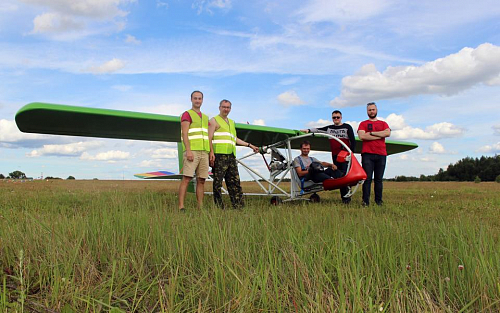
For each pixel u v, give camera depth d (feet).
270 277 6.38
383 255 7.11
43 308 5.34
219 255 6.87
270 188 22.54
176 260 7.14
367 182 20.04
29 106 17.87
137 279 6.78
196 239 7.96
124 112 19.61
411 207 18.43
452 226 9.26
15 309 5.11
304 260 6.72
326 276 5.94
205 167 16.76
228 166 18.01
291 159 21.99
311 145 31.01
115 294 5.98
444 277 6.33
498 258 6.40
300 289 5.81
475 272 5.88
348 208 17.83
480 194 29.45
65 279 5.95
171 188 35.04
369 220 10.66
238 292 5.58
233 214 11.93
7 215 11.70
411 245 7.87
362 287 5.67
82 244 8.10
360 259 6.56
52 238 7.63
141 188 33.96
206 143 16.66
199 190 16.97
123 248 7.61
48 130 21.62
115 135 23.94
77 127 21.50
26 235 8.13
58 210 15.67
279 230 9.20
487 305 5.28
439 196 26.68
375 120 20.30
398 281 5.52
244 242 8.05
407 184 62.39
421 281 5.94
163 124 21.39
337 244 7.45
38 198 20.04
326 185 20.17
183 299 5.69
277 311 5.19
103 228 8.86
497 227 11.85
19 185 34.76
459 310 5.29
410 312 5.26
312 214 11.82
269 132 23.70
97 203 15.65
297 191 21.97
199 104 16.56
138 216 10.14
